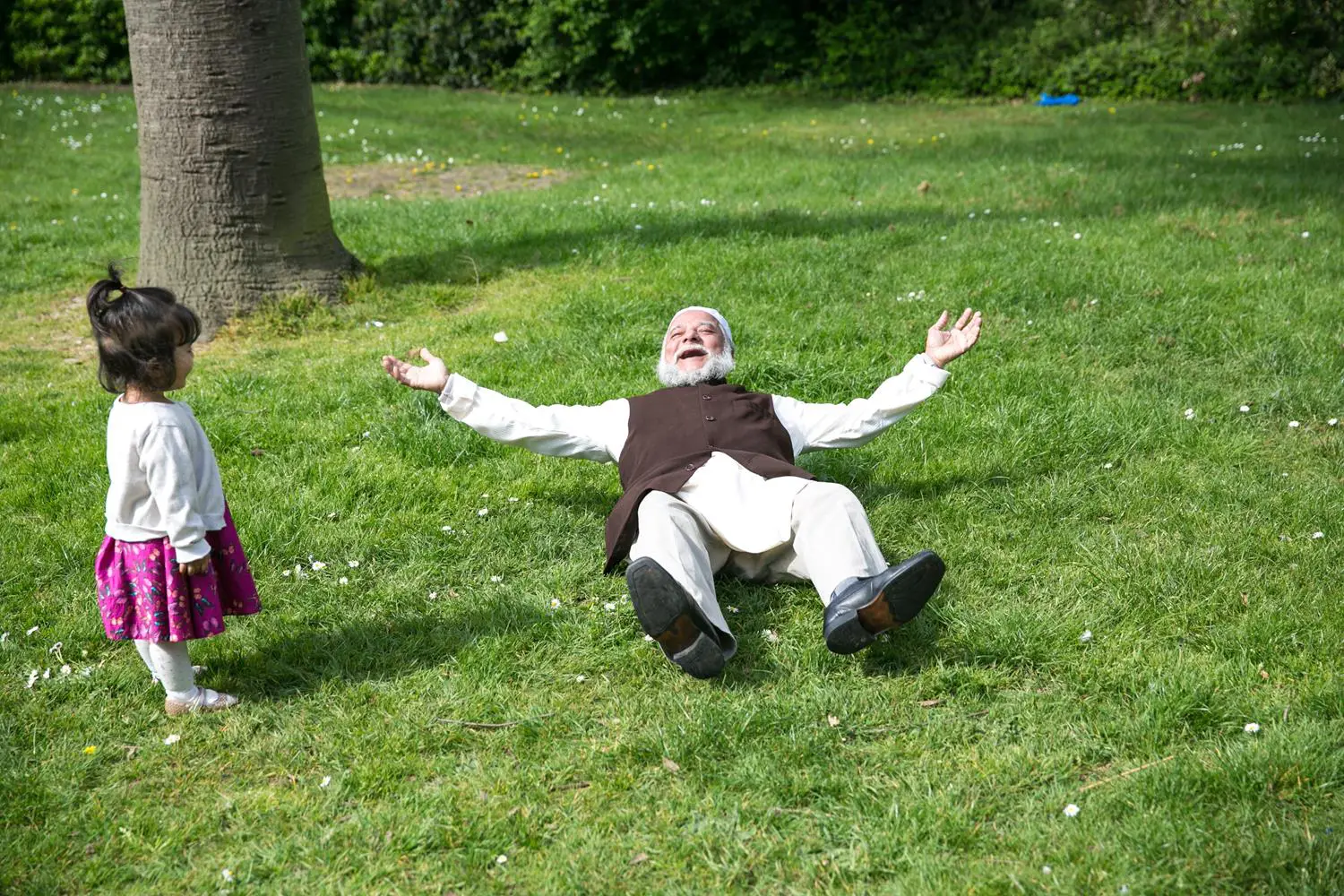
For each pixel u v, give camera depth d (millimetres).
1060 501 4629
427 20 20594
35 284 8312
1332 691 3295
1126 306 6750
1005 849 2781
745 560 3977
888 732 3246
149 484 3141
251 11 6812
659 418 4215
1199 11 18375
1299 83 17562
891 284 7254
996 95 18906
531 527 4551
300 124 7172
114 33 20406
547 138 15266
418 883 2725
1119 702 3361
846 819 2887
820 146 13992
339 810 2988
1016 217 9102
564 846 2814
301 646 3736
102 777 3146
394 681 3549
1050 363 6020
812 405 4508
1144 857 2713
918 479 4883
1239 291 6910
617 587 4102
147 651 3385
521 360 6215
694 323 4500
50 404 5816
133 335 3119
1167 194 9641
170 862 2809
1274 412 5445
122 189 11883
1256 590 3936
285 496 4734
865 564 3523
